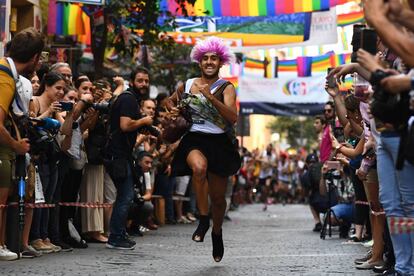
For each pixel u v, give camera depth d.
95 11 29.98
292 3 31.80
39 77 21.56
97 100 22.59
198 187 16.72
